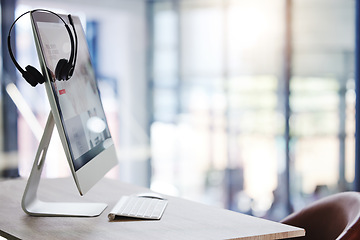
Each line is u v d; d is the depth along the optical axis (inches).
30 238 54.6
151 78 197.5
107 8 195.5
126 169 203.5
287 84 159.3
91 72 75.2
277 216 163.9
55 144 189.3
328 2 148.6
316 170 154.4
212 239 53.9
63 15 69.6
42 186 81.2
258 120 168.1
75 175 58.6
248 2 168.6
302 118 156.9
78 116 64.1
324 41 150.7
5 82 175.5
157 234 55.7
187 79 188.9
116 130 204.2
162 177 196.9
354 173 144.9
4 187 80.2
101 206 67.8
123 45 200.2
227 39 175.6
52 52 61.5
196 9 184.2
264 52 165.5
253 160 169.8
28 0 178.4
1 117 176.1
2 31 173.8
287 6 157.8
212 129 182.2
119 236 55.0
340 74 147.7
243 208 173.3
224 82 177.3
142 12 196.7
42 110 182.5
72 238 54.4
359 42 142.1
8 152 177.0
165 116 195.0
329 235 69.4
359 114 142.0
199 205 70.0
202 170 184.9
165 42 193.2
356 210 63.6
